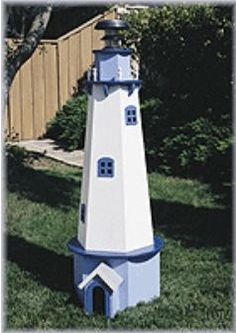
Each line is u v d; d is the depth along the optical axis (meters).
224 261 3.69
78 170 5.89
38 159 6.18
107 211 3.02
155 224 4.34
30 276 3.47
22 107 7.30
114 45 3.00
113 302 3.02
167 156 5.74
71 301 3.18
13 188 5.07
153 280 3.16
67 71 7.57
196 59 6.12
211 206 4.75
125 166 3.00
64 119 7.00
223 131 5.65
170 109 5.98
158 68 6.54
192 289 3.33
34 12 5.02
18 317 3.06
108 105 2.97
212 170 5.54
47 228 4.22
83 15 9.33
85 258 3.06
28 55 4.93
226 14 5.86
